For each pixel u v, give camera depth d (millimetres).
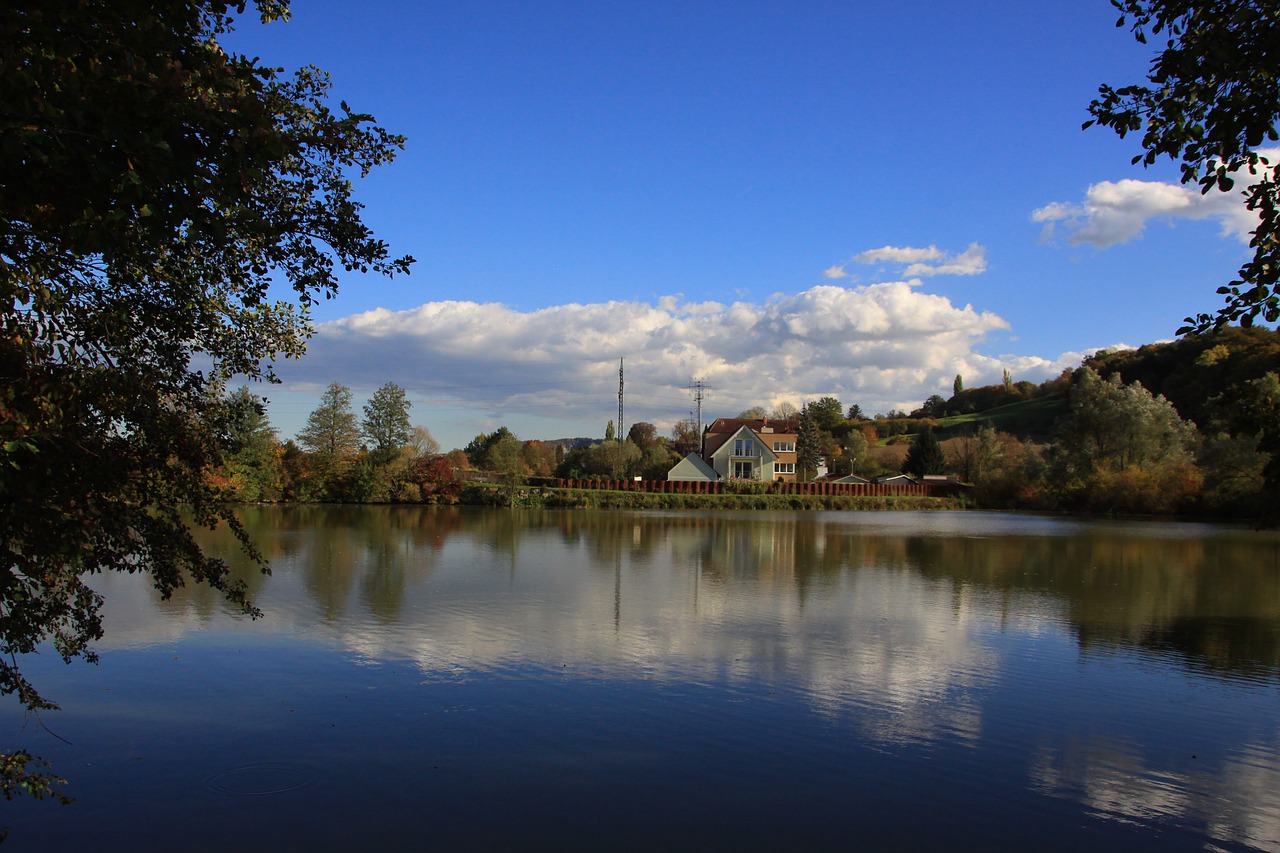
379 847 8086
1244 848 8375
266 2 8570
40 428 6344
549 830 8484
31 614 7621
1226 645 17141
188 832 8336
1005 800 9391
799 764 10312
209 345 9453
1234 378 82375
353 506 64750
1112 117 7500
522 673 14156
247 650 15422
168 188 5418
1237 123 6766
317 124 7578
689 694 13086
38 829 8375
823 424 145625
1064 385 137250
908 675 14500
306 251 7789
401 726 11438
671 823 8672
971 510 77938
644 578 25984
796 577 26875
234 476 59750
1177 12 7258
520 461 93000
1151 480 64875
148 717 11703
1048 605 21906
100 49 5461
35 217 6059
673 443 127375
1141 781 9984
